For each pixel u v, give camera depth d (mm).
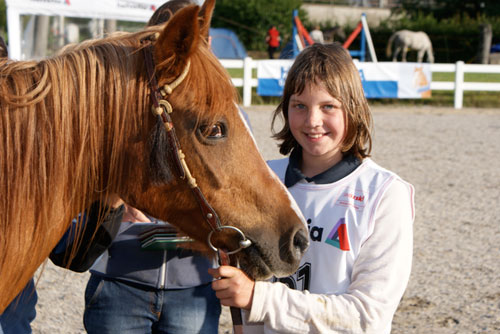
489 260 4512
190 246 1894
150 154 1643
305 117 1911
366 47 26453
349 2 33625
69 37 10359
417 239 5012
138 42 1701
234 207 1701
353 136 1913
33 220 1591
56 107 1555
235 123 1685
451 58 26672
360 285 1772
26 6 9211
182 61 1612
